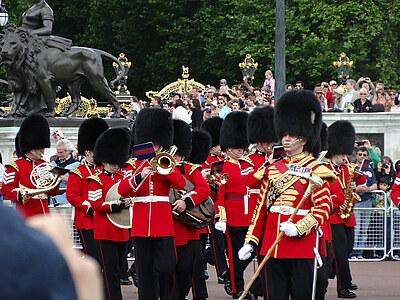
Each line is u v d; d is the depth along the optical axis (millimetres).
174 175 24656
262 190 21922
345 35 122125
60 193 32344
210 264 41000
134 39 142500
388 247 45375
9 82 57344
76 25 152875
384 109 67125
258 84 127938
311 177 20500
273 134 32031
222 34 131500
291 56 122750
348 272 32250
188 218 26188
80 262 3217
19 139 30828
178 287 26578
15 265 3051
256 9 129125
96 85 60000
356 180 33375
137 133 25938
